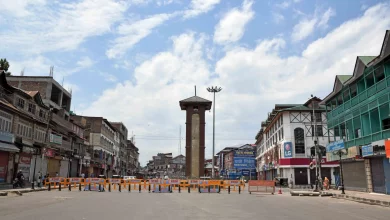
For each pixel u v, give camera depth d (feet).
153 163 567.18
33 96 121.49
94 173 211.00
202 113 160.45
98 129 220.02
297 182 146.72
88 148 201.87
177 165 462.19
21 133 111.96
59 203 53.31
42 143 124.26
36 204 51.16
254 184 96.73
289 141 150.30
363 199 66.44
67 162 162.81
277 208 50.88
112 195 77.10
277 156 166.81
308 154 148.36
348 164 101.91
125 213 40.75
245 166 208.44
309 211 47.21
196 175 153.38
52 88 155.63
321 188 103.96
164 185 96.48
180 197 73.36
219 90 155.74
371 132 82.64
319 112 153.17
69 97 174.09
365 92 85.81
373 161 85.92
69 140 167.02
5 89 105.09
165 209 46.21
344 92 102.17
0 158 98.37
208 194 87.97
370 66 82.58
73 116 194.90
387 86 74.69
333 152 106.01
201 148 156.56
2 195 68.74
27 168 117.29
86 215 38.37
